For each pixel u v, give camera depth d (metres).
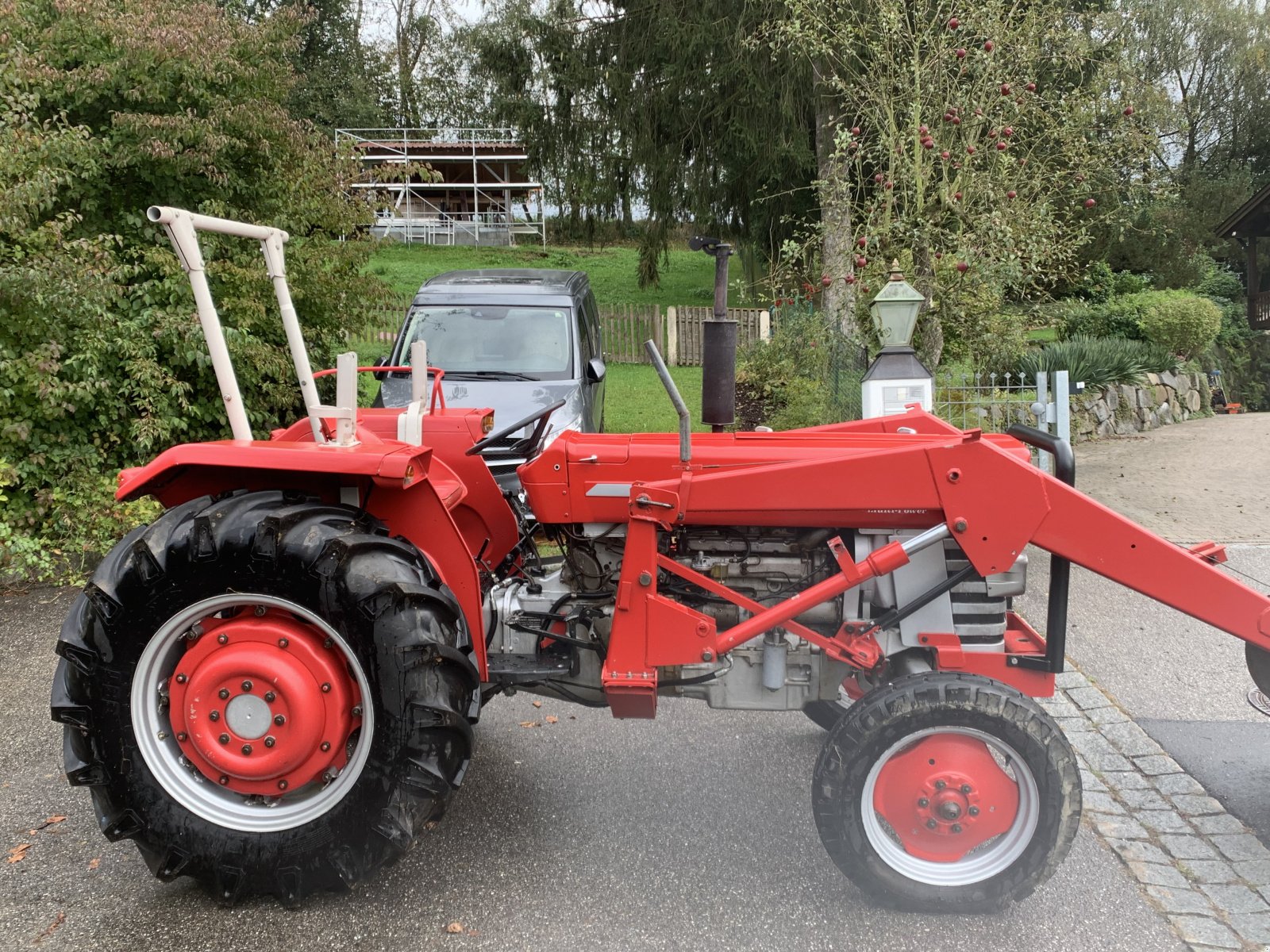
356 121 30.72
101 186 6.81
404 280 23.75
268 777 2.53
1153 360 12.58
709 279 26.16
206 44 6.86
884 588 2.81
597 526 2.89
